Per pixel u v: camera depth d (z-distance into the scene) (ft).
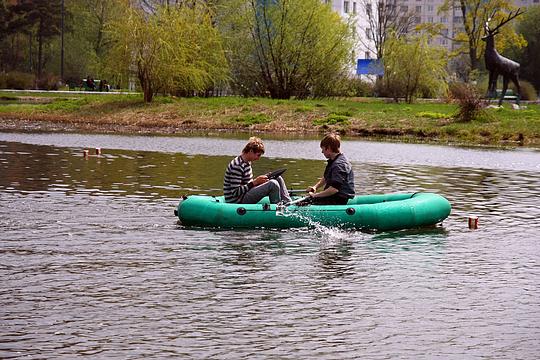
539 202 63.21
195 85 162.09
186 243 45.50
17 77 245.45
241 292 36.24
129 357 28.32
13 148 95.76
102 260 41.39
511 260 43.39
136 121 140.77
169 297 35.29
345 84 191.42
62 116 144.36
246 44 186.80
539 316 33.73
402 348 29.73
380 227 50.01
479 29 254.88
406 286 37.88
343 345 29.89
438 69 193.47
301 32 181.06
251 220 49.34
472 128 126.52
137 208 55.77
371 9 311.47
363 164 88.53
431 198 52.54
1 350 28.73
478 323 32.71
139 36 153.48
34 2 303.07
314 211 49.29
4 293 35.35
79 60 306.96
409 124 132.87
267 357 28.58
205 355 28.66
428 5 528.22
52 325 31.40
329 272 40.06
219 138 117.91
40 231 47.80
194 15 171.42
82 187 64.90
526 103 193.06
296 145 109.19
